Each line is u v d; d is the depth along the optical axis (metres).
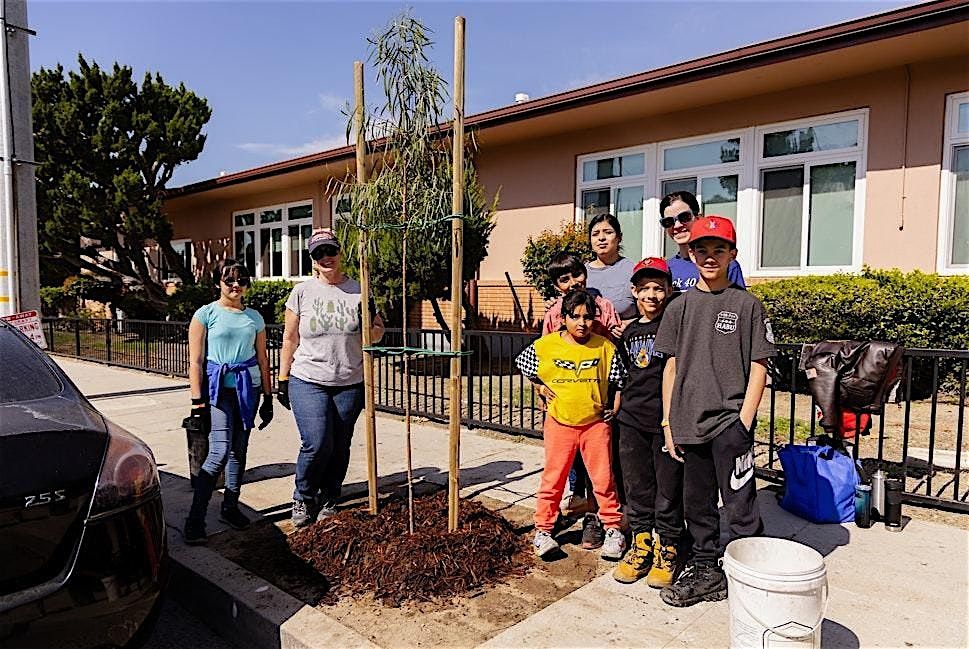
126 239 17.64
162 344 11.98
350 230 4.09
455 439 3.70
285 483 5.26
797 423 6.81
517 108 11.12
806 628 2.42
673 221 4.46
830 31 7.87
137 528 2.52
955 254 8.48
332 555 3.64
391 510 4.09
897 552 3.69
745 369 3.11
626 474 3.54
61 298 21.38
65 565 2.31
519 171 12.95
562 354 3.58
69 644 2.27
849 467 4.15
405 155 3.73
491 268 13.51
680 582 3.19
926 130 8.48
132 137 16.89
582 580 3.46
